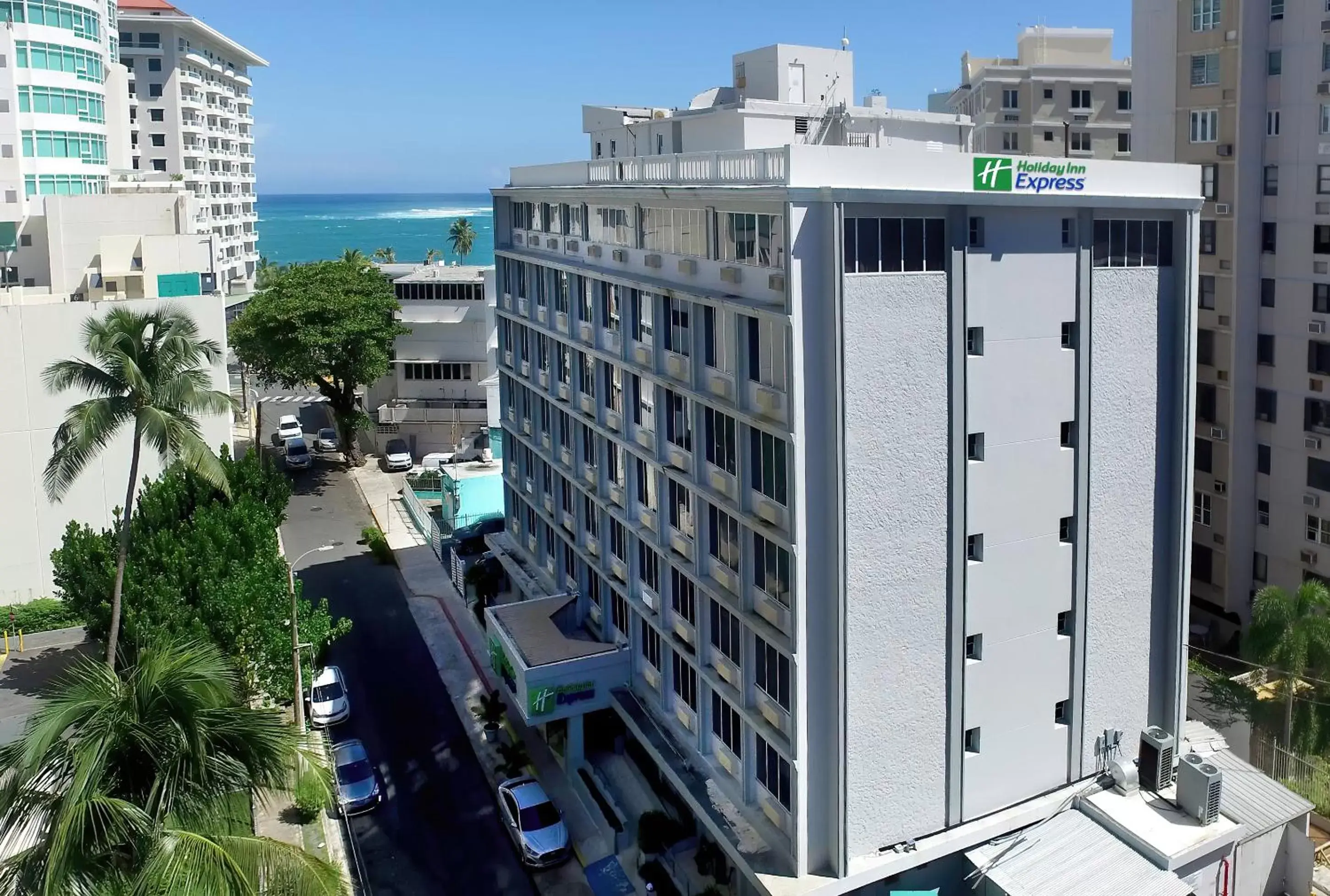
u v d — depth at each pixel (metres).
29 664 42.50
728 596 29.69
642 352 34.53
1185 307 29.48
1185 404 29.89
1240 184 41.72
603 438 38.38
